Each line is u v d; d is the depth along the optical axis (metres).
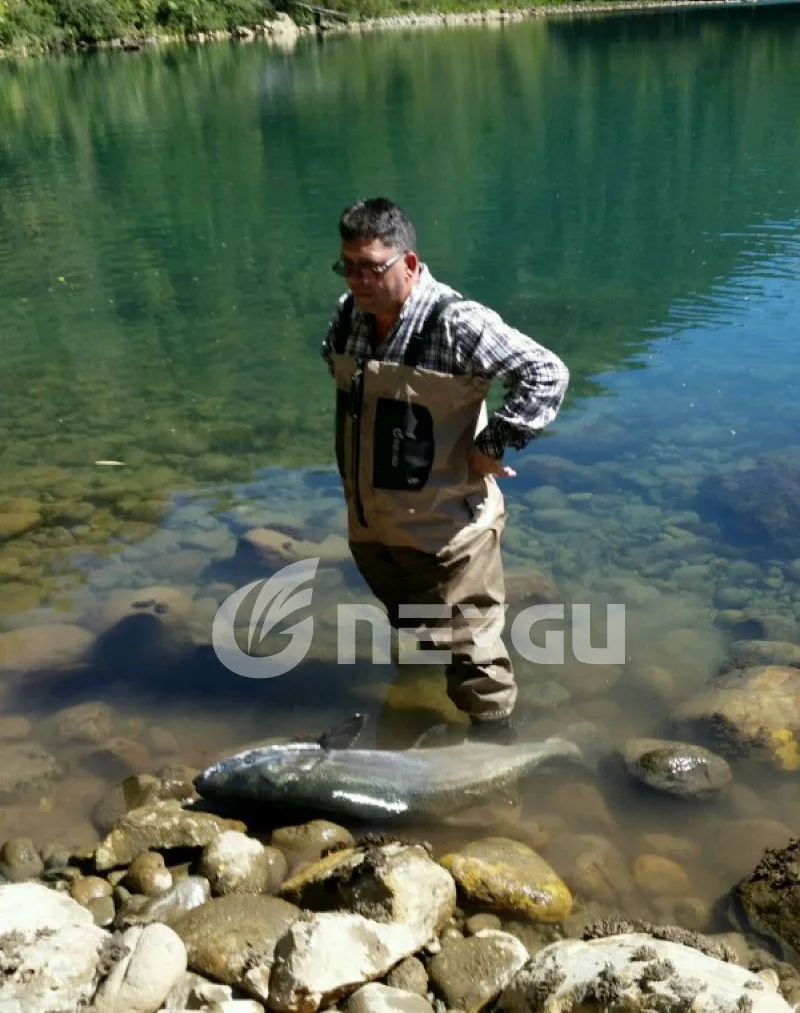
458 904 3.25
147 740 4.13
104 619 4.93
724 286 10.36
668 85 28.14
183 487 6.46
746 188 15.17
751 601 5.00
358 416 3.73
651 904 3.28
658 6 67.00
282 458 6.90
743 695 4.05
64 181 17.52
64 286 11.38
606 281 10.73
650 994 2.51
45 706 4.34
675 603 5.02
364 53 43.03
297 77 34.38
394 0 60.44
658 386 7.79
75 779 3.92
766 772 3.81
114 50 47.47
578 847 3.52
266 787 3.62
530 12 65.19
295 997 2.77
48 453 7.00
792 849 3.29
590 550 5.53
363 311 3.69
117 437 7.28
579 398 7.61
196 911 3.11
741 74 29.88
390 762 3.78
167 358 9.02
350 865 3.23
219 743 4.14
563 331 9.20
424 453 3.70
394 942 2.97
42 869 3.46
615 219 13.64
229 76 35.16
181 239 13.35
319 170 17.95
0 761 3.96
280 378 8.48
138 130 23.30
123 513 6.10
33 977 2.75
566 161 18.09
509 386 3.64
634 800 3.74
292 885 3.28
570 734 4.09
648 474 6.37
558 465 6.50
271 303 10.61
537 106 25.41
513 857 3.38
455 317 3.54
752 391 7.61
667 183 15.86
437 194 15.70
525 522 5.85
